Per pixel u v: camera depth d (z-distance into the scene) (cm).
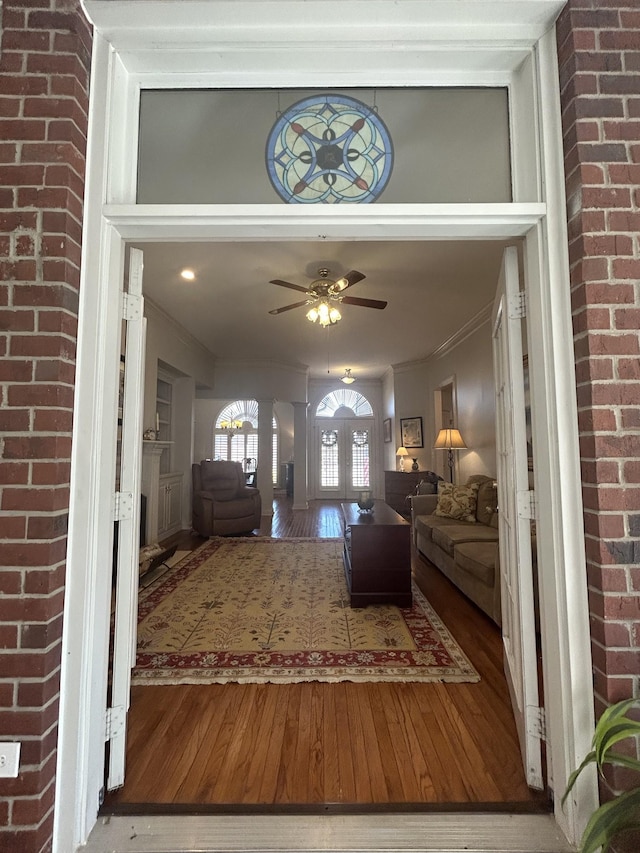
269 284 401
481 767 149
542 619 136
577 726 122
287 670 215
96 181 137
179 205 138
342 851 118
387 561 307
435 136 148
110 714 139
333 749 159
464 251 330
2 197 126
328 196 146
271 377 721
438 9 131
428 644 244
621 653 117
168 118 149
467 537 341
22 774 112
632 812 91
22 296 123
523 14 133
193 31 136
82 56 133
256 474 731
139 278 157
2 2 131
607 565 119
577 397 129
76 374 130
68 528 127
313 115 149
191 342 597
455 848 119
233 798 136
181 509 610
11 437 120
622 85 130
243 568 405
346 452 974
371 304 365
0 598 116
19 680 114
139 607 304
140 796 137
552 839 121
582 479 127
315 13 132
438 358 661
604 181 128
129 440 152
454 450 597
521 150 143
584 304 126
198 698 192
